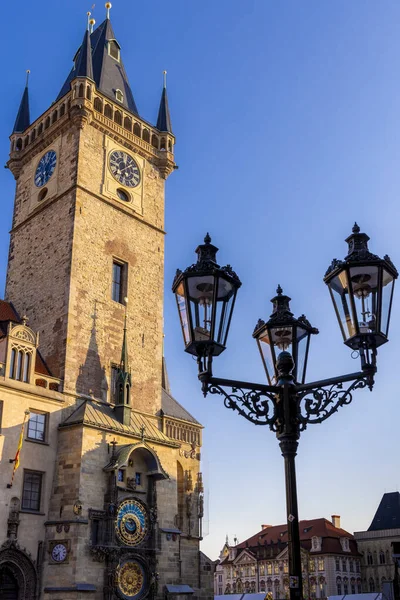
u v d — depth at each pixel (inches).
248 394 589.0
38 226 2353.6
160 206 2578.7
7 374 1835.6
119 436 1972.2
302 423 576.4
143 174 2546.8
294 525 526.6
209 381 565.9
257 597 3058.6
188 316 576.4
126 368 2138.3
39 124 2536.9
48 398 1909.4
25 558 1732.3
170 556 1974.7
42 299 2194.9
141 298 2357.3
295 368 641.0
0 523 1699.1
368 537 5689.0
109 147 2425.0
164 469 2076.8
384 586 1959.9
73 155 2309.3
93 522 1807.3
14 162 2586.1
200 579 2242.9
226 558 6176.2
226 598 3147.1
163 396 2477.9
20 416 1827.0
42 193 2407.7
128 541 1852.9
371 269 543.8
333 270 563.5
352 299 546.3
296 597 500.4
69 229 2197.3
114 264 2326.5
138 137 2549.2
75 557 1712.6
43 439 1878.7
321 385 569.0
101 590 1747.0
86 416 1898.4
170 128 2696.9
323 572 5319.9
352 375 551.8
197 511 2304.4
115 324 2222.0
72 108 2331.4
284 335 647.1
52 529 1785.2
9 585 1707.7
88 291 2162.9
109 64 2689.5
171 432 2309.3
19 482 1772.9
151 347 2332.7
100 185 2340.1
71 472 1830.7
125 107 2539.4
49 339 2097.7
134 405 2183.8
